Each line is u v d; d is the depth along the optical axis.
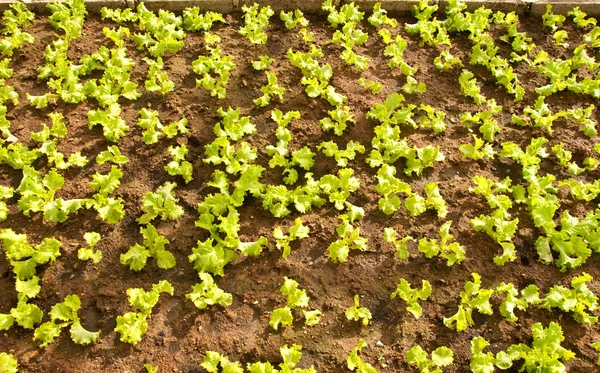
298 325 1.06
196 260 1.11
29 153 1.26
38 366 0.98
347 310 1.06
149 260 1.14
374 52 1.64
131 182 1.27
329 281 1.13
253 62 1.54
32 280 1.06
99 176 1.22
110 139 1.33
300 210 1.21
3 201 1.21
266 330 1.05
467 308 1.09
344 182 1.25
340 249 1.14
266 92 1.46
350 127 1.43
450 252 1.18
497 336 1.07
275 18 1.72
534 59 1.67
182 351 1.02
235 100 1.47
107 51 1.51
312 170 1.33
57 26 1.60
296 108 1.46
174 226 1.19
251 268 1.14
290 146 1.37
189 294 1.05
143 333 1.02
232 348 1.03
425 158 1.33
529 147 1.37
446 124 1.46
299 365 1.01
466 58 1.65
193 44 1.61
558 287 1.12
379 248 1.19
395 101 1.43
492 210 1.28
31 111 1.39
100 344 1.02
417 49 1.66
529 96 1.55
